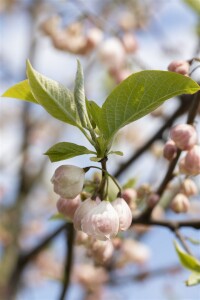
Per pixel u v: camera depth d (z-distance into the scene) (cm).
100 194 30
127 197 37
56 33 61
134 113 30
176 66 34
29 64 28
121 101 29
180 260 35
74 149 30
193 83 29
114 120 30
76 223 29
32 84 29
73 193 30
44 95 29
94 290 74
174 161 37
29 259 66
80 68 29
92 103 30
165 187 38
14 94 32
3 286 68
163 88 29
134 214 40
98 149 30
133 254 62
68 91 29
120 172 54
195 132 34
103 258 35
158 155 57
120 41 57
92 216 29
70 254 44
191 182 38
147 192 39
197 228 39
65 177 29
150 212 39
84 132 30
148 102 29
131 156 53
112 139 30
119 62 56
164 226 39
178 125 34
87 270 72
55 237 62
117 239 42
